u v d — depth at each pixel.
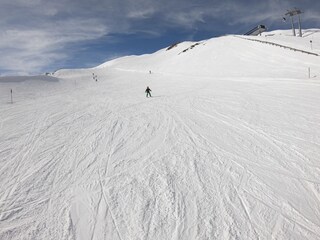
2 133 15.98
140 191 9.20
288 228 7.43
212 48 62.34
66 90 36.69
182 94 26.55
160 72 57.41
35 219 8.08
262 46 53.38
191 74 47.88
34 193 9.43
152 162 11.24
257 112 17.48
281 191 8.97
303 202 8.43
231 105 19.94
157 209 8.29
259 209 8.16
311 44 51.00
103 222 7.87
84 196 9.13
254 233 7.28
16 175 10.73
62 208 8.56
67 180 10.22
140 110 20.58
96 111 20.98
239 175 9.97
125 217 8.02
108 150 12.80
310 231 7.32
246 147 12.30
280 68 40.75
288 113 16.61
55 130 16.25
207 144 12.86
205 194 8.90
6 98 29.83
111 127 16.34
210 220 7.76
